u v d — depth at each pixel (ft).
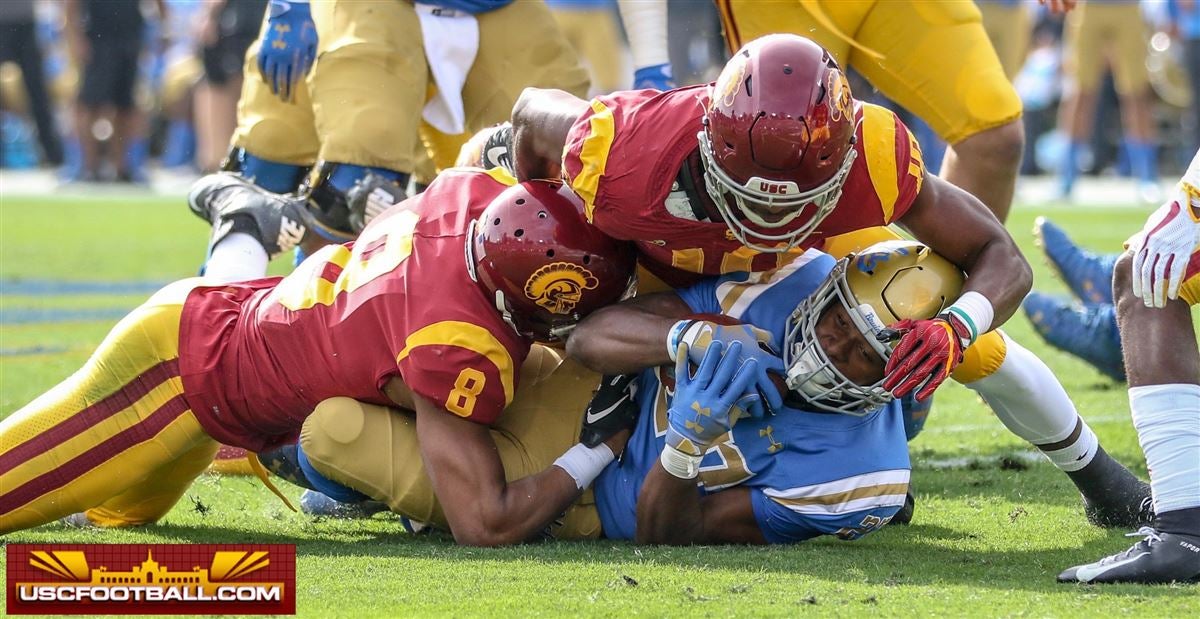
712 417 42.39
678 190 41.98
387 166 62.13
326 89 62.85
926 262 42.93
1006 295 42.65
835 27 63.31
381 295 46.88
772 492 44.73
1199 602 38.63
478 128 67.26
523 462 46.96
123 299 109.40
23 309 104.17
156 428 48.62
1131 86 174.70
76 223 158.81
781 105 38.96
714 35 99.45
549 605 38.65
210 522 52.47
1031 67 212.84
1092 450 48.55
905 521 49.62
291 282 49.32
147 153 228.63
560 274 44.39
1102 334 72.38
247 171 69.51
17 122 233.96
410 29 63.57
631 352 44.16
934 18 62.23
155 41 222.69
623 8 67.46
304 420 49.06
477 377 45.19
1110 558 41.52
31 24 210.18
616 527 46.93
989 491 55.16
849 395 43.16
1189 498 41.19
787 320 44.14
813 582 40.83
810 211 40.96
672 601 38.88
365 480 47.47
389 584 41.22
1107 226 147.02
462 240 46.70
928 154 153.17
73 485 48.26
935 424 69.82
